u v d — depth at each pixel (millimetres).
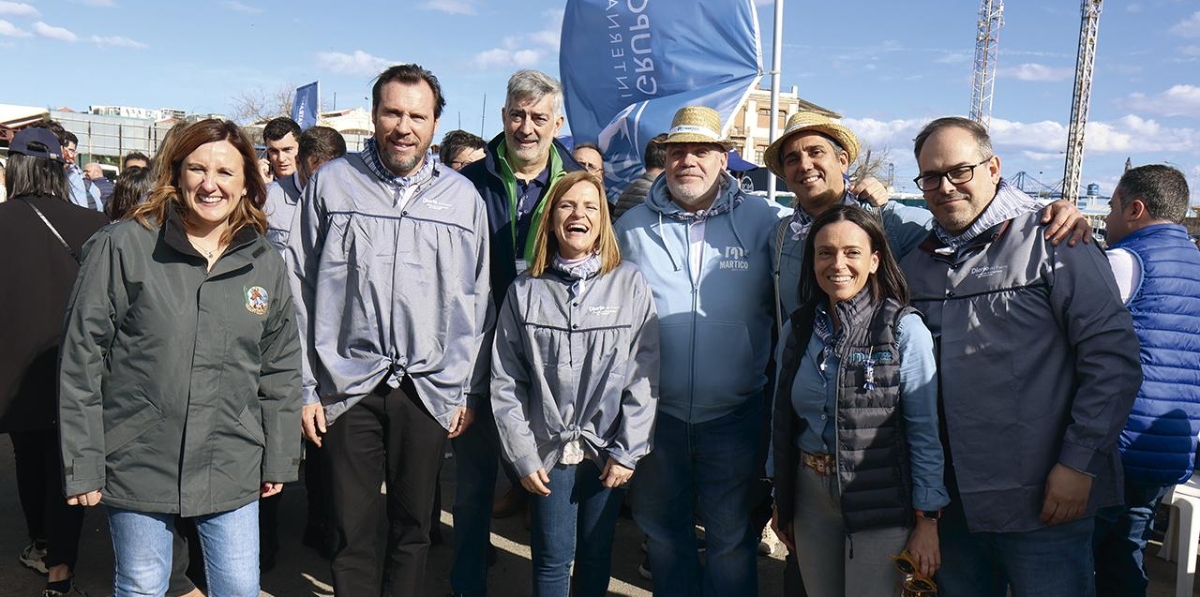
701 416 2990
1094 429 2270
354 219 2895
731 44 5070
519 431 2922
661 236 3113
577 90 5562
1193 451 3045
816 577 2666
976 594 2723
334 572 2953
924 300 2562
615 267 2975
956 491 2613
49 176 3438
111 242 2322
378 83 2898
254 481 2566
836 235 2447
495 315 3246
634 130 5141
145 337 2334
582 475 3002
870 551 2463
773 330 3174
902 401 2438
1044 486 2381
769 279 3105
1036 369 2385
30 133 3441
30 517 3688
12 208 3336
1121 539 3203
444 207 2994
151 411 2357
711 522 3066
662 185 3223
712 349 2975
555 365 2912
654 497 3113
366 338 2893
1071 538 2418
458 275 3014
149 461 2375
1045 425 2377
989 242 2465
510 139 3361
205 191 2357
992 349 2410
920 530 2434
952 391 2461
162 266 2365
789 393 2662
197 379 2389
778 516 2719
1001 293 2410
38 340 3293
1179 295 3037
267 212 3713
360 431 2947
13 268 3273
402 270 2902
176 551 2803
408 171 2943
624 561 4184
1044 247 2387
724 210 3105
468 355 3039
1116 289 2363
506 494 4719
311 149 3812
